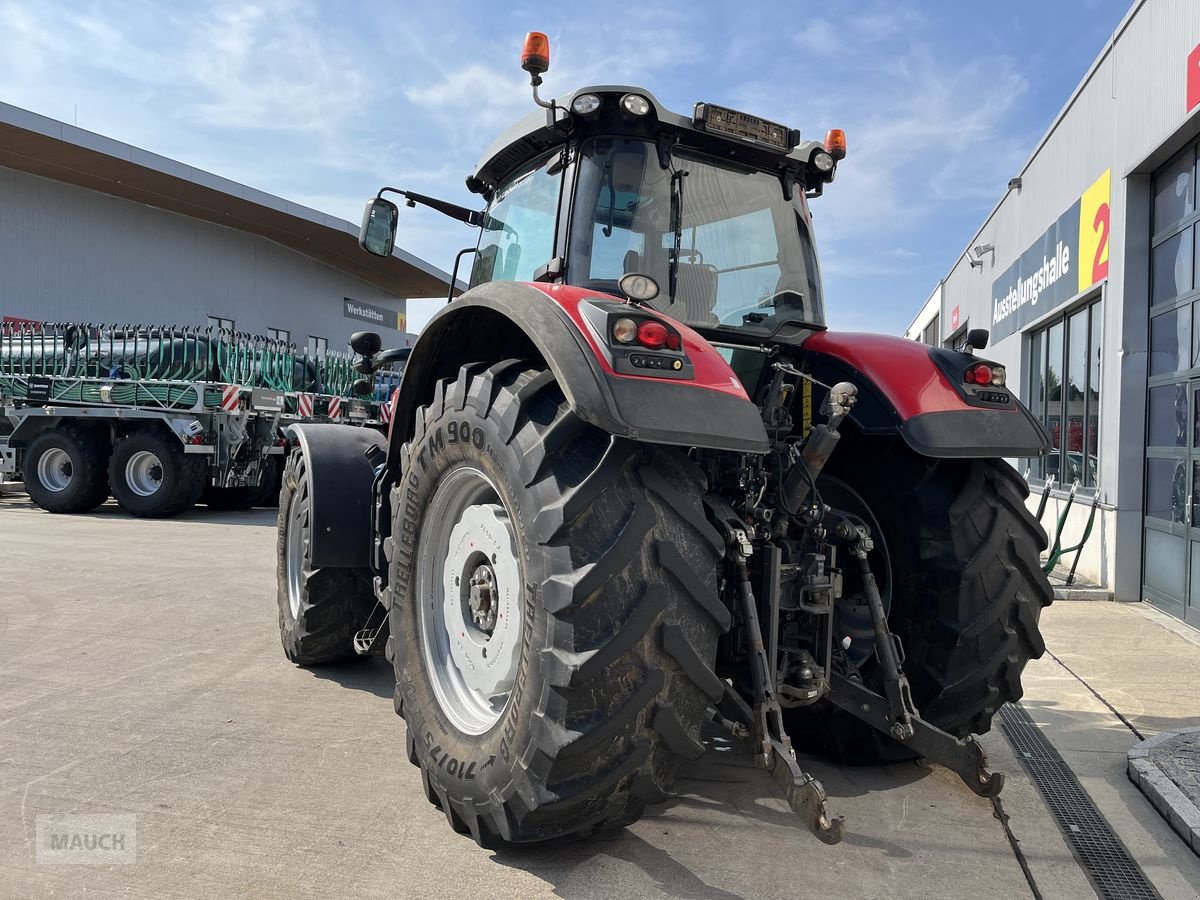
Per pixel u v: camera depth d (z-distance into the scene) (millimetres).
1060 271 9305
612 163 2893
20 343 12062
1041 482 10367
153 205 24531
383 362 4211
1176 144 6465
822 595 2684
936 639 2926
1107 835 2738
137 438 10906
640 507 2150
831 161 3348
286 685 4113
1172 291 6688
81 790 2900
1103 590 7141
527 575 2191
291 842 2557
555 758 2082
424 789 2822
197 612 5562
